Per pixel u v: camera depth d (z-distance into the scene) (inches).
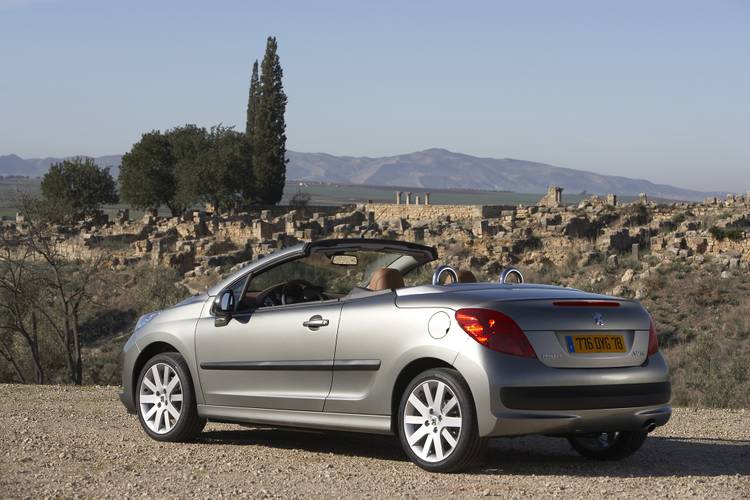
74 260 2544.3
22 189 1640.0
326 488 271.0
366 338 311.0
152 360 370.9
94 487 271.6
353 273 379.6
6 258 1513.3
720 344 1362.0
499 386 279.6
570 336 292.7
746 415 485.7
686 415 485.4
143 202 3873.0
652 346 310.2
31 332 1600.6
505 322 286.2
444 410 290.4
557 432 290.2
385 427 305.9
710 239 1962.4
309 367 324.8
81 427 404.2
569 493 263.9
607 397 291.6
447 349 289.0
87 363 1674.5
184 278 2346.2
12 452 331.9
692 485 278.5
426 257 366.3
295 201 4293.8
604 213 2576.3
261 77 4222.4
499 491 265.7
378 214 3474.4
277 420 335.0
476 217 3117.6
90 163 3934.5
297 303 339.3
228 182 3722.9
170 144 3944.4
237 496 259.4
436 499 256.2
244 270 360.5
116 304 2020.2
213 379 354.3
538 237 2277.3
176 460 319.0
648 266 1894.7
